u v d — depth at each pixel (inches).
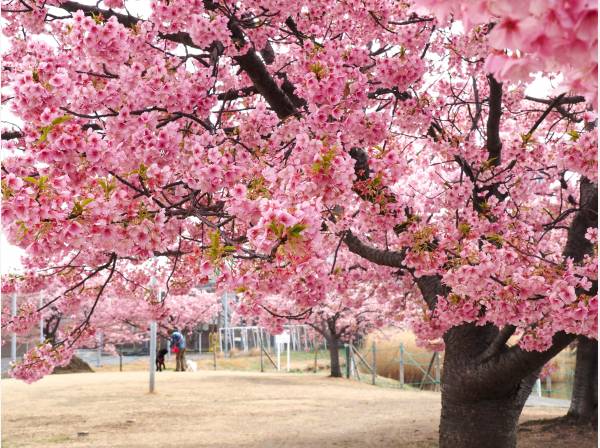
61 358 265.4
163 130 162.6
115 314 1081.4
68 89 162.2
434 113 252.8
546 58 59.4
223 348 1792.6
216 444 374.0
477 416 275.9
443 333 290.0
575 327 189.2
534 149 276.2
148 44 193.5
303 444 371.9
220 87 256.7
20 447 365.4
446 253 224.2
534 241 299.0
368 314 874.1
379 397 649.0
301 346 1702.8
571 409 424.8
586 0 54.3
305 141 154.0
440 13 64.1
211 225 147.0
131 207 142.0
